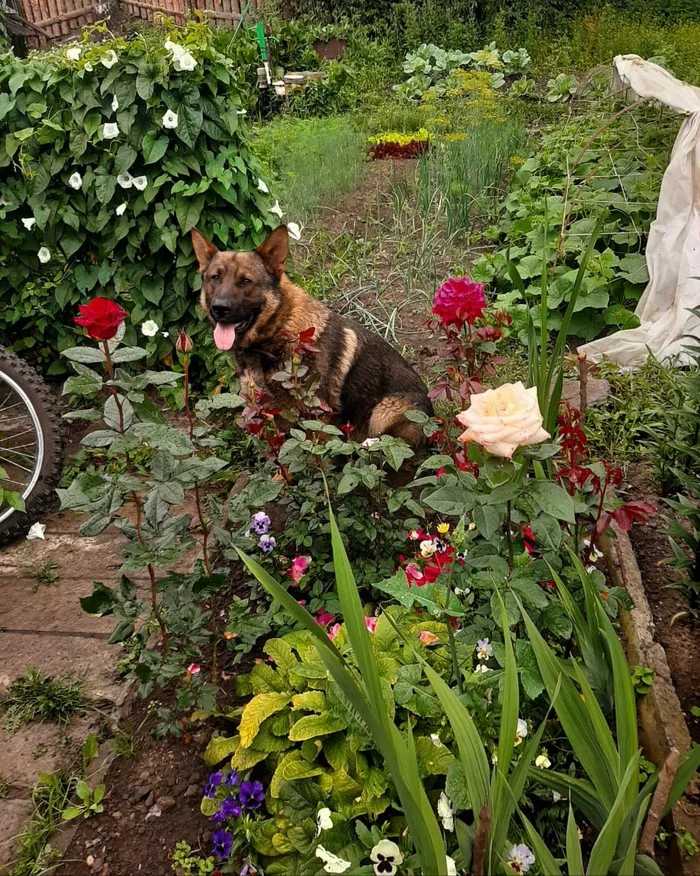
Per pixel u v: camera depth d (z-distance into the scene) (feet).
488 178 12.30
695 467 6.28
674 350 8.25
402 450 4.95
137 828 4.26
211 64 8.04
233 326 6.57
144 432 4.02
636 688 4.37
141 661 4.66
